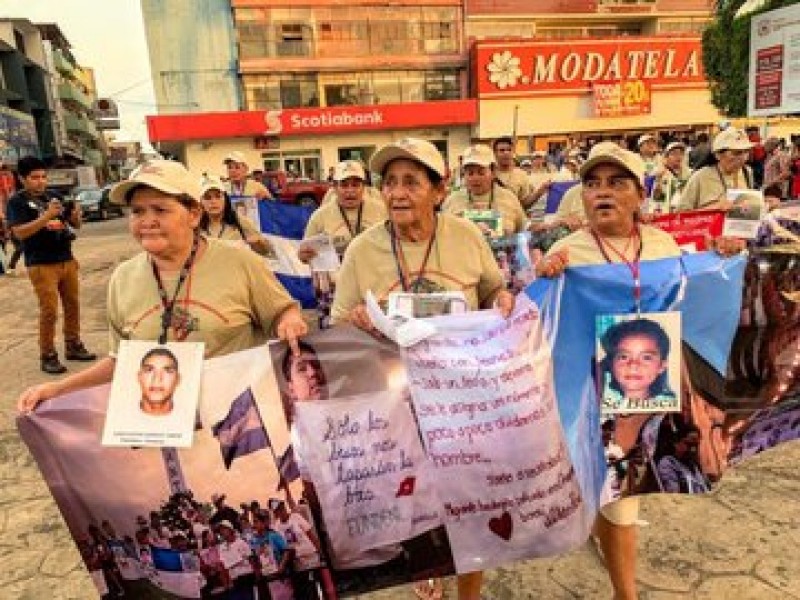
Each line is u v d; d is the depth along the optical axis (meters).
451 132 29.89
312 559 1.87
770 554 2.65
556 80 29.66
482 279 2.40
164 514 1.79
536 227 4.04
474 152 4.55
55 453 1.74
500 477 1.94
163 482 1.77
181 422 1.73
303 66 29.08
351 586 1.93
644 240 2.31
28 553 2.97
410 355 1.90
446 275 2.30
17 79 43.12
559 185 6.00
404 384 1.90
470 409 1.92
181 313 1.92
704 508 3.01
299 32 28.83
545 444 1.96
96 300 8.89
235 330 1.97
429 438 1.91
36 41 49.50
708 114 31.42
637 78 30.34
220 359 1.79
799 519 2.89
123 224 23.69
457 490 1.93
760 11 9.27
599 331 2.14
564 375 2.09
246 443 1.80
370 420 1.88
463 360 1.92
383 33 29.64
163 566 1.82
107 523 1.79
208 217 4.76
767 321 2.25
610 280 2.14
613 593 2.49
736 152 4.61
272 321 2.09
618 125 30.69
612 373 2.14
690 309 2.17
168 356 1.75
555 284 2.13
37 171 5.56
